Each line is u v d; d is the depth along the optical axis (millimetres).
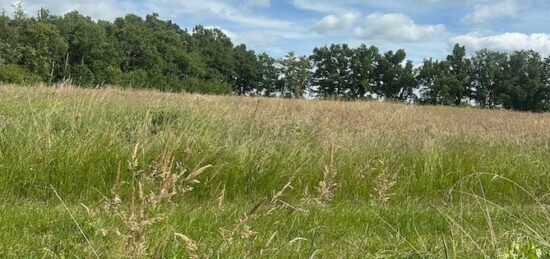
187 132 5980
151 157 5102
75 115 6070
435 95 77875
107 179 4883
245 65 93750
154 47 72062
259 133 6781
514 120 18109
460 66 80312
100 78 58406
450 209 5031
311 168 5777
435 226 4605
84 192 4719
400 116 14398
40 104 7105
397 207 5215
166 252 2863
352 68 86688
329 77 85875
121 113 7012
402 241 3945
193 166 5156
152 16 90250
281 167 5668
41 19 63062
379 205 5199
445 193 5934
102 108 6688
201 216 3996
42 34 52844
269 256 3070
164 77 69125
